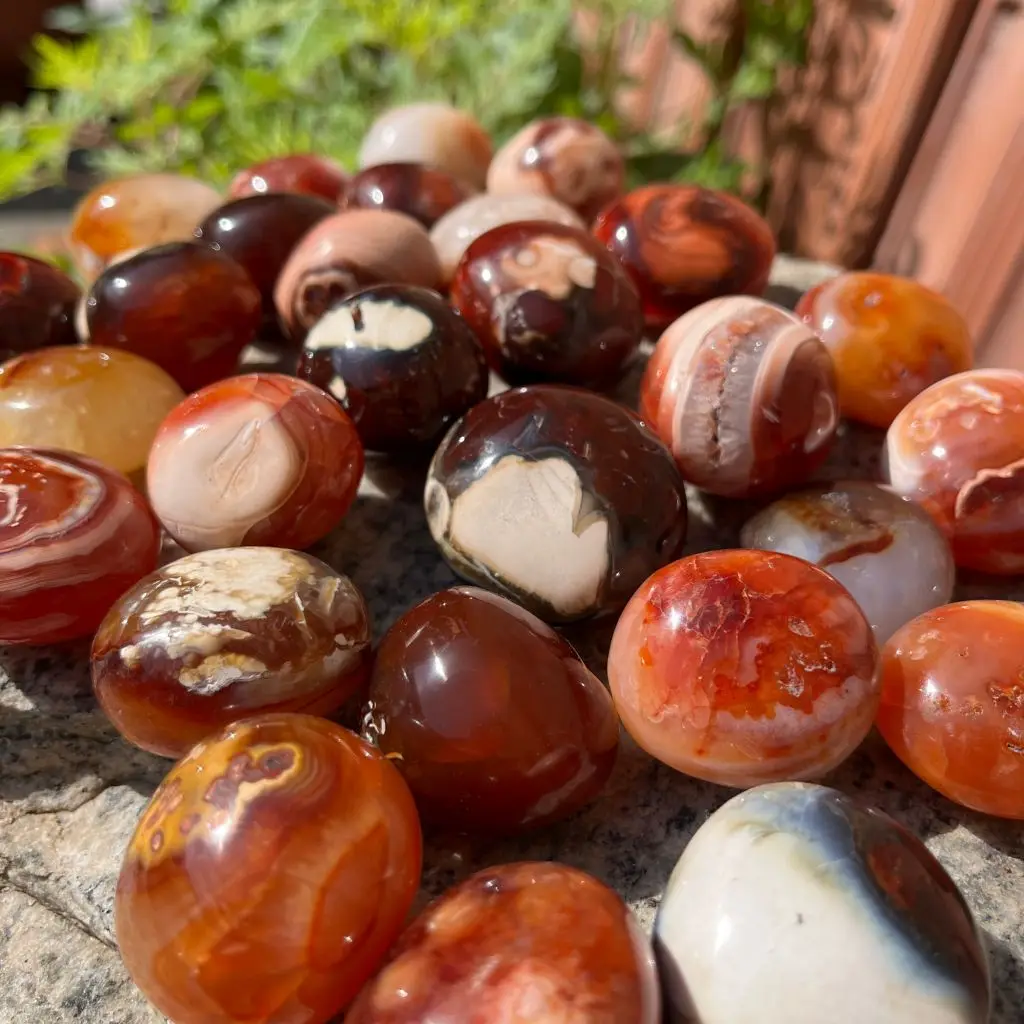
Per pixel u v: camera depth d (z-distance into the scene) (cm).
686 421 18
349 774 12
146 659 14
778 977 11
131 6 40
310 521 17
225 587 15
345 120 35
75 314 22
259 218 23
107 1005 14
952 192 24
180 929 12
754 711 13
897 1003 11
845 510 17
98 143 39
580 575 16
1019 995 13
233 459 17
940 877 12
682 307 22
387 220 21
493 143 35
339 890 12
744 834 12
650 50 38
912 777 16
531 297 19
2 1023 14
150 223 24
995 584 19
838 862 12
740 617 13
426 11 35
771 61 30
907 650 15
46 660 18
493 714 13
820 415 18
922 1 24
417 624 14
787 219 31
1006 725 14
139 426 18
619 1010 11
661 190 22
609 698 15
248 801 12
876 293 20
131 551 16
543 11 37
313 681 14
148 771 17
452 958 11
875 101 27
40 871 15
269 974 12
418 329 18
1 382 18
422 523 20
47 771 17
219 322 20
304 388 18
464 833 15
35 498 16
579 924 11
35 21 48
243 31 36
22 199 41
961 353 20
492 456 16
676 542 17
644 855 15
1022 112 22
